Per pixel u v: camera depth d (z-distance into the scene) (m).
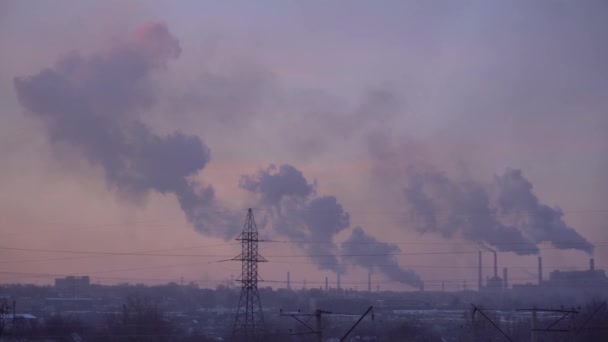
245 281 67.25
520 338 76.12
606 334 69.06
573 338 68.56
